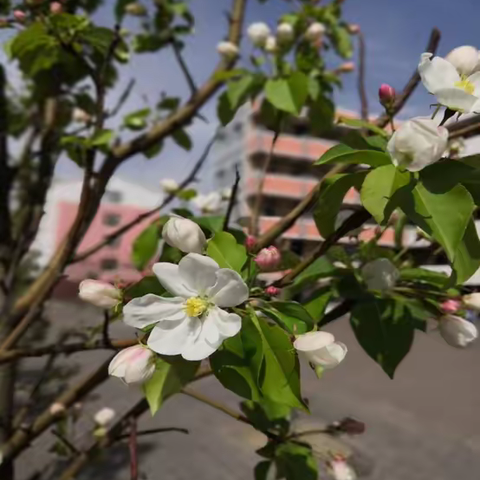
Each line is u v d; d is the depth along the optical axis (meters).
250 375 0.18
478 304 0.22
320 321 0.24
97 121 0.31
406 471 0.78
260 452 0.29
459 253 0.16
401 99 0.23
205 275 0.17
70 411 0.36
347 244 0.26
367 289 0.24
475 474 0.80
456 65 0.19
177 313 0.17
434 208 0.16
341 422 0.31
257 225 0.30
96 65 0.35
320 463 0.30
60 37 0.33
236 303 0.18
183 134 0.36
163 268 0.18
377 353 0.23
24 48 0.34
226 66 0.36
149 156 0.35
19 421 0.30
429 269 0.25
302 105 0.33
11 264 0.31
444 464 0.83
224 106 0.35
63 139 0.30
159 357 0.20
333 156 0.18
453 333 0.22
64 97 0.35
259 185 0.31
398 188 0.16
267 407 0.29
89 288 0.21
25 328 0.27
